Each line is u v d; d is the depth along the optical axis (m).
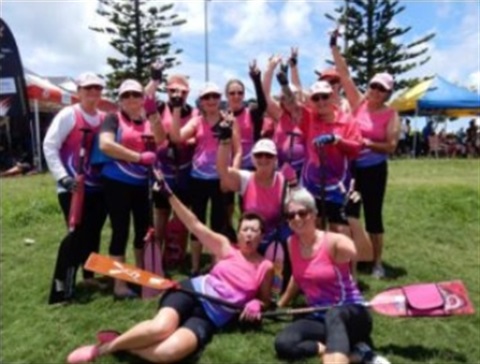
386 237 8.05
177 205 5.16
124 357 4.46
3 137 16.97
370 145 5.92
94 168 5.80
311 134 5.74
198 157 6.02
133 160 5.43
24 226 8.75
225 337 4.76
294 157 6.10
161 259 5.84
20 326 5.32
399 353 4.70
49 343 4.93
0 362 4.68
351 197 4.73
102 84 5.69
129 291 5.78
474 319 5.36
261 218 5.02
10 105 10.79
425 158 23.09
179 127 6.05
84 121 5.67
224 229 6.06
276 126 6.38
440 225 8.66
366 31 33.91
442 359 4.62
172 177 6.22
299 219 4.48
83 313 5.45
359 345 4.42
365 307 4.57
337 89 6.47
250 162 6.23
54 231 8.47
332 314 4.38
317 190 5.64
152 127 5.57
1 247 7.76
